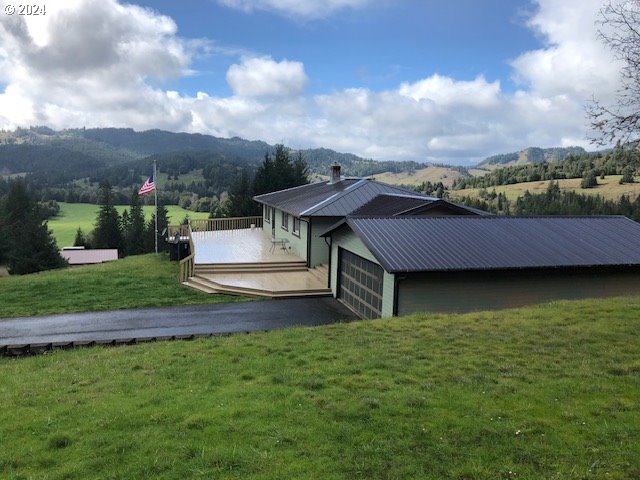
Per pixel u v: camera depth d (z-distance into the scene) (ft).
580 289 47.67
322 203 75.72
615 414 18.04
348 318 51.16
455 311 44.62
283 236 93.15
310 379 23.06
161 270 78.43
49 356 35.58
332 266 62.34
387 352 27.40
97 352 35.55
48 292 61.67
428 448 16.10
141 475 15.17
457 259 44.19
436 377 22.84
